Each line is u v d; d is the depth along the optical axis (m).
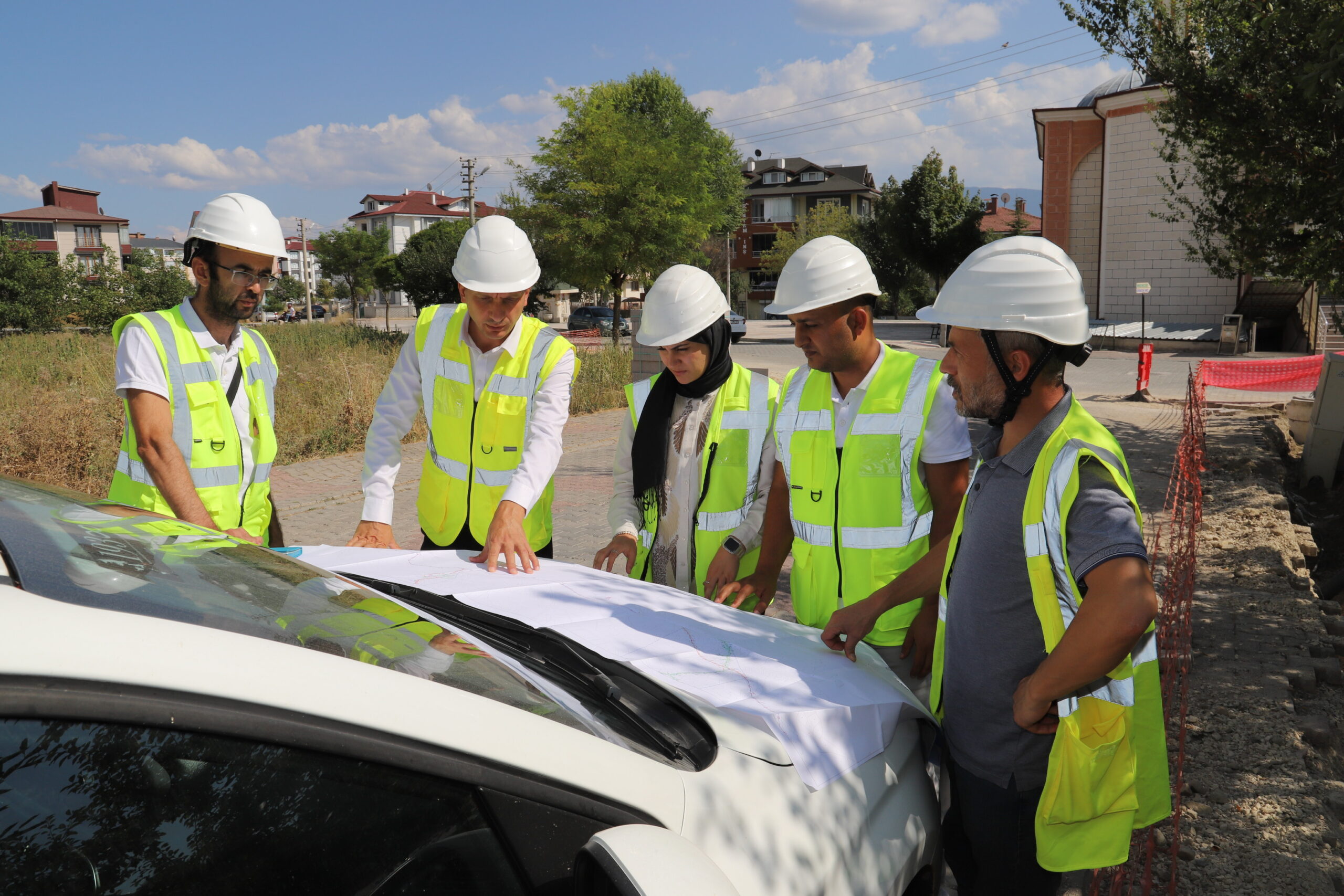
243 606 1.28
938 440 2.38
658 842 1.06
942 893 2.02
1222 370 16.47
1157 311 26.70
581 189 24.12
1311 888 2.70
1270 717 3.74
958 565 1.88
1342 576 6.11
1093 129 27.84
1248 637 4.65
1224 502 7.65
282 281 80.94
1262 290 24.33
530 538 3.17
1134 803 1.62
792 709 1.67
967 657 1.84
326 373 13.54
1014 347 1.66
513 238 2.86
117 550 1.36
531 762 1.15
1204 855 2.86
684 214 24.78
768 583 2.78
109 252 63.44
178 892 0.90
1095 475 1.61
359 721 1.03
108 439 9.05
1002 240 1.74
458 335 3.06
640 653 1.86
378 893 1.00
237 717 0.94
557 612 2.05
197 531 1.65
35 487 1.67
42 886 0.83
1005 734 1.79
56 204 81.25
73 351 18.53
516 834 1.10
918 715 1.94
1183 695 3.61
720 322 2.75
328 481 9.01
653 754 1.39
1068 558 1.62
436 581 2.22
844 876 1.46
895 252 42.59
